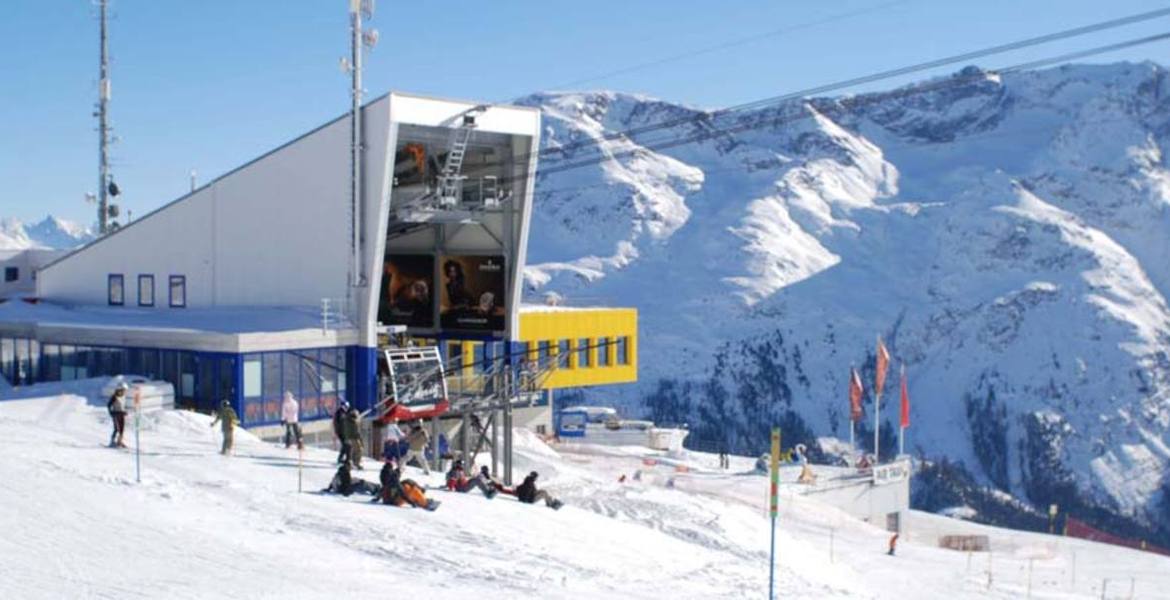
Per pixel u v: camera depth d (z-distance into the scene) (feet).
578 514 111.14
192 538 75.31
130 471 100.12
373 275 156.46
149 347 153.28
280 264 166.50
